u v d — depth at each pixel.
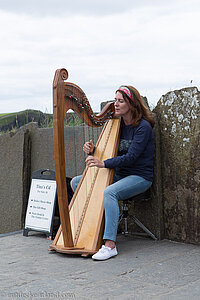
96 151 3.30
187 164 3.15
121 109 3.14
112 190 2.93
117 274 2.41
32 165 4.79
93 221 2.96
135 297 2.02
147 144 3.14
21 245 3.33
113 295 2.05
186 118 3.15
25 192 4.72
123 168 3.19
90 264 2.64
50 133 4.54
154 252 2.93
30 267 2.62
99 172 3.20
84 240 2.91
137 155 3.04
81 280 2.31
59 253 2.98
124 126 3.30
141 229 3.52
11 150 4.89
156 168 3.31
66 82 2.70
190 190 3.15
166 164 3.31
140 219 3.50
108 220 2.85
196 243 3.12
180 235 3.24
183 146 3.18
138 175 3.12
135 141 3.06
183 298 1.99
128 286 2.19
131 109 3.13
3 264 2.72
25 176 4.73
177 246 3.11
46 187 3.73
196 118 3.08
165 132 3.30
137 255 2.85
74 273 2.45
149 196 3.33
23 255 2.96
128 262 2.67
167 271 2.45
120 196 2.97
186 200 3.18
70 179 3.67
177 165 3.23
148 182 3.14
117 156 3.10
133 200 3.38
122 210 3.34
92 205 3.04
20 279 2.36
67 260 2.77
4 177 5.00
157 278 2.31
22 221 4.70
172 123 3.24
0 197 5.07
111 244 2.82
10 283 2.29
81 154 4.21
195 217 3.12
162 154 3.33
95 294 2.07
